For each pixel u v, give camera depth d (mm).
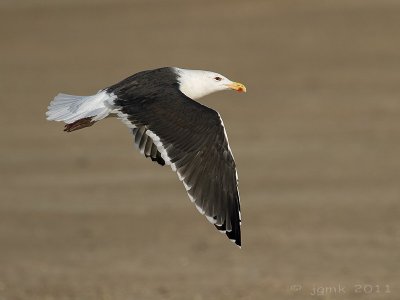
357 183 19438
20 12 40688
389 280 14219
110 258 15852
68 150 23125
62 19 39281
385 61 30500
